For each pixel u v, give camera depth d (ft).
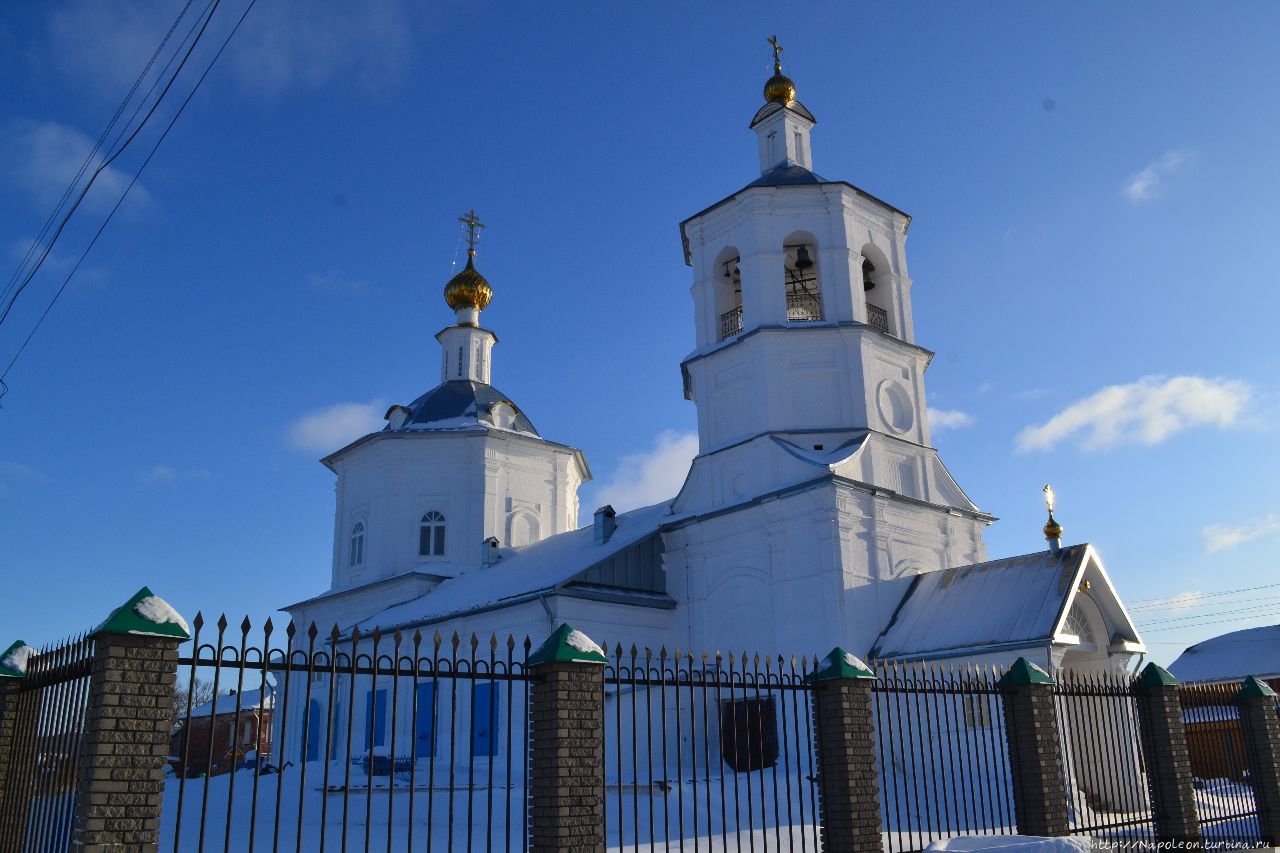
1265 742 52.34
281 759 23.27
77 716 23.65
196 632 23.29
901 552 77.15
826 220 84.23
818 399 80.33
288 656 24.04
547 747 27.99
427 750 83.56
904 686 37.96
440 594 100.83
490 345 128.98
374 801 58.34
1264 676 114.11
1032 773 40.32
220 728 131.13
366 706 93.25
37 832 24.94
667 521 83.66
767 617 75.15
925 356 86.48
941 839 36.83
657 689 74.59
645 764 71.92
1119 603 67.87
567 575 79.00
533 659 28.91
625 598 79.46
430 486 113.60
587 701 28.45
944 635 67.67
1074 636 63.10
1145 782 58.08
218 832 49.37
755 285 82.74
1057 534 70.38
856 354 80.79
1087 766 58.70
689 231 89.20
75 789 22.99
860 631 71.00
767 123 92.89
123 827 21.62
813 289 88.99
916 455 82.28
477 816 52.70
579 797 27.55
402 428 117.80
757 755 71.26
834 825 34.01
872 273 88.33
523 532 115.24
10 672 28.50
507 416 119.75
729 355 83.76
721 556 79.82
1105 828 46.19
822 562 72.38
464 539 111.75
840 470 74.59
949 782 62.23
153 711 22.53
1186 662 123.44
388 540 111.45
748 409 81.56
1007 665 62.95
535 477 118.32
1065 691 42.86
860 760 34.47
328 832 49.32
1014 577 68.44
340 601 114.62
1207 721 66.74
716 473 82.17
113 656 22.34
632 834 45.83
